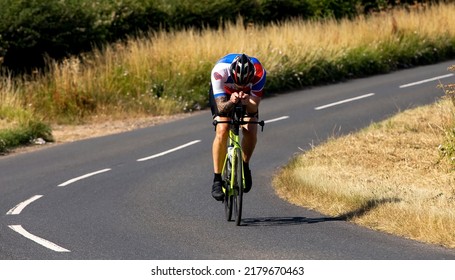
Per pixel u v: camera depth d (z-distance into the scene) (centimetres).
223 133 2700
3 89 5919
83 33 7206
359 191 3072
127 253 2403
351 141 4397
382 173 3616
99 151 4641
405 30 8862
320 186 3191
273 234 2612
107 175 3891
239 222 2745
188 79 6700
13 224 2855
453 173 3581
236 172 2719
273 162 4141
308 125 5281
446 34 9025
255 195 3328
